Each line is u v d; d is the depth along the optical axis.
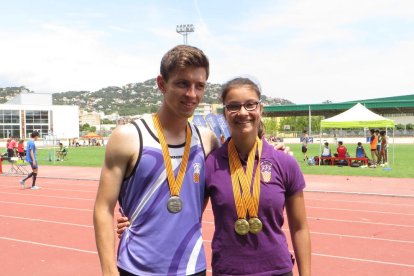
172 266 2.35
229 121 2.62
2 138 73.19
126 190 2.40
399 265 5.98
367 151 33.44
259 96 2.64
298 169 2.68
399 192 12.69
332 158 22.16
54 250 6.78
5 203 11.53
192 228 2.44
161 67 2.41
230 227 2.56
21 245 7.09
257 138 2.71
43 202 11.66
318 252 6.61
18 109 75.12
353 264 6.03
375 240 7.32
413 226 8.37
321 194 12.62
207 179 2.60
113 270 2.25
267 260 2.54
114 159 2.35
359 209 10.20
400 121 86.94
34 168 14.42
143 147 2.35
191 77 2.35
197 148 2.53
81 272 5.74
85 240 7.39
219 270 2.60
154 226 2.36
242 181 2.56
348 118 22.20
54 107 79.38
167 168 2.38
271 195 2.55
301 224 2.73
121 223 2.44
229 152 2.64
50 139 60.47
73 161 27.61
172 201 2.37
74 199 12.17
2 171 21.16
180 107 2.38
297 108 61.25
